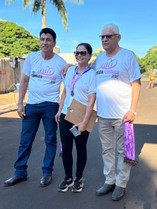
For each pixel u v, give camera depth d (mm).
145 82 44312
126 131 4195
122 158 4375
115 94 4227
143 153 6605
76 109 4398
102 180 5094
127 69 4160
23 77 5035
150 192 4648
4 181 5047
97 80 4355
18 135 8438
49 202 4332
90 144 7266
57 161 6004
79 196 4508
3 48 44688
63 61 4941
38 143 7426
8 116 11914
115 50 4238
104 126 4418
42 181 4828
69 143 4586
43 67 4879
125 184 4449
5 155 6504
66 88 4570
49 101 4875
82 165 4629
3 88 19828
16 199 4422
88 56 4414
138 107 14820
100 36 4266
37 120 5004
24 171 5020
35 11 22594
